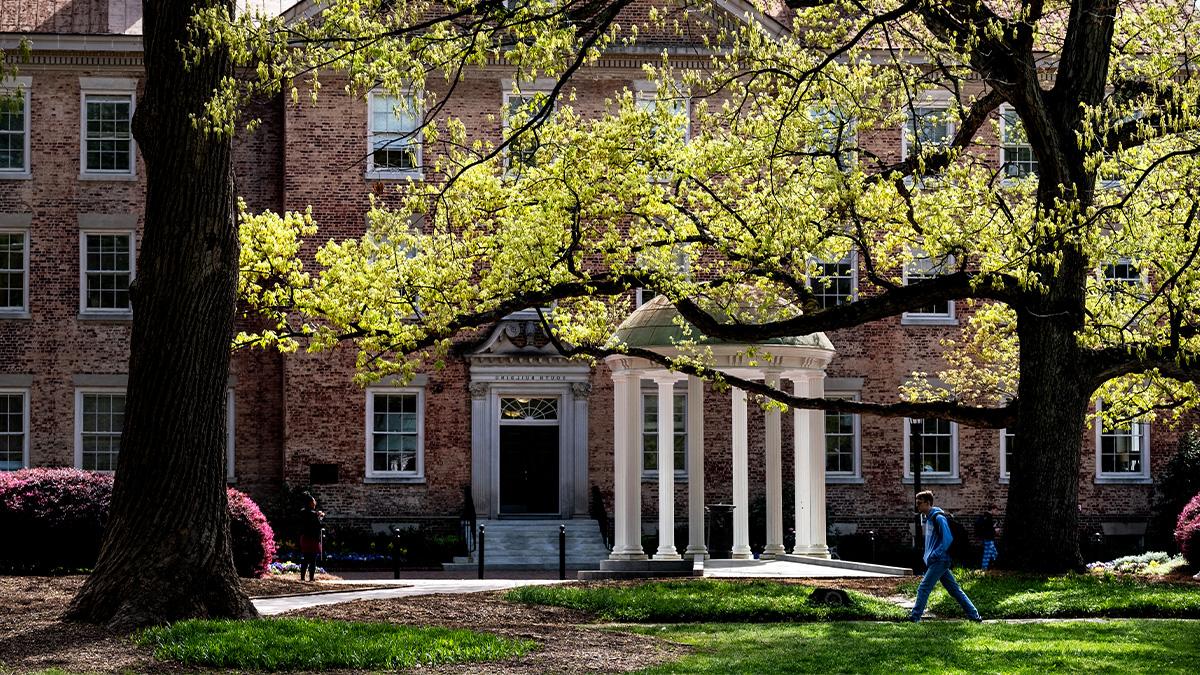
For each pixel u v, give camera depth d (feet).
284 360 132.57
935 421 137.69
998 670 47.50
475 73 132.98
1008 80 74.43
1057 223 66.44
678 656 51.52
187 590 56.08
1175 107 71.67
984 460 137.18
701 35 132.16
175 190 56.95
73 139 133.08
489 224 82.84
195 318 57.06
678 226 80.12
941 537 63.62
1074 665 48.80
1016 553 80.38
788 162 76.54
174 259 56.90
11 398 132.16
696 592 71.92
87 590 56.44
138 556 56.03
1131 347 71.82
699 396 100.53
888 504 136.15
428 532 130.62
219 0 55.77
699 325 79.77
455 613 63.46
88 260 133.39
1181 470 129.90
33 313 132.57
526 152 78.69
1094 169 66.59
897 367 136.56
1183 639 55.77
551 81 132.67
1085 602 67.51
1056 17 96.48
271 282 99.04
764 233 71.31
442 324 80.33
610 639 55.57
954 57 66.59
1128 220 63.52
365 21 57.16
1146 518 136.98
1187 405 93.61
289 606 69.10
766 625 61.62
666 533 99.25
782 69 71.46
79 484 83.56
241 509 87.97
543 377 133.59
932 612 67.05
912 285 77.87
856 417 136.56
